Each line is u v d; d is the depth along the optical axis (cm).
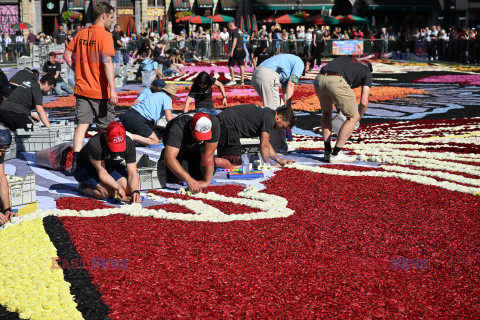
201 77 920
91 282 394
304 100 1598
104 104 736
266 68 898
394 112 1388
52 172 746
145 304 365
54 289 383
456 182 702
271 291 388
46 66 1636
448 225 536
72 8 4097
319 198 624
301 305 369
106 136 570
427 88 1978
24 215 533
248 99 1563
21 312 358
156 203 603
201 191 642
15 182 562
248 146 793
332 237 498
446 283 409
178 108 1418
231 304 368
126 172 635
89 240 475
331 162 812
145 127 853
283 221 541
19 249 450
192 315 353
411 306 372
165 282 398
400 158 816
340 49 3694
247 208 586
